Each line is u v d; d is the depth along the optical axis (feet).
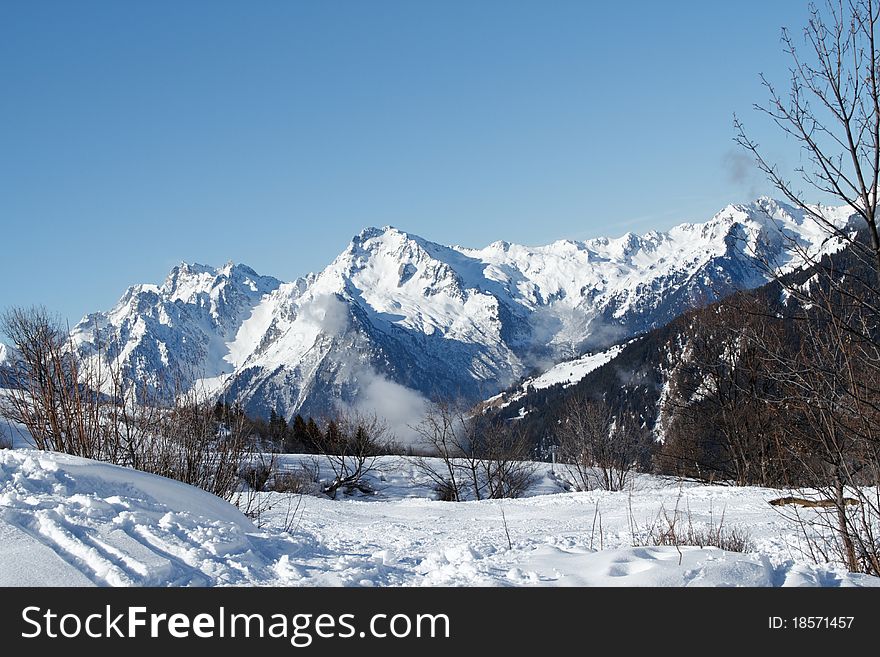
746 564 19.48
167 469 41.42
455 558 23.16
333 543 30.12
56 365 40.55
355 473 135.33
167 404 43.62
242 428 46.29
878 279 20.16
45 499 21.24
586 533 43.04
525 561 21.31
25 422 40.09
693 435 94.48
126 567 17.75
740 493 65.72
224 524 23.52
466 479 136.67
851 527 27.14
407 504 76.89
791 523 40.52
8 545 17.56
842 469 27.09
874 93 19.22
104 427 41.50
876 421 23.21
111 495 24.08
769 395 27.14
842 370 22.70
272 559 22.62
